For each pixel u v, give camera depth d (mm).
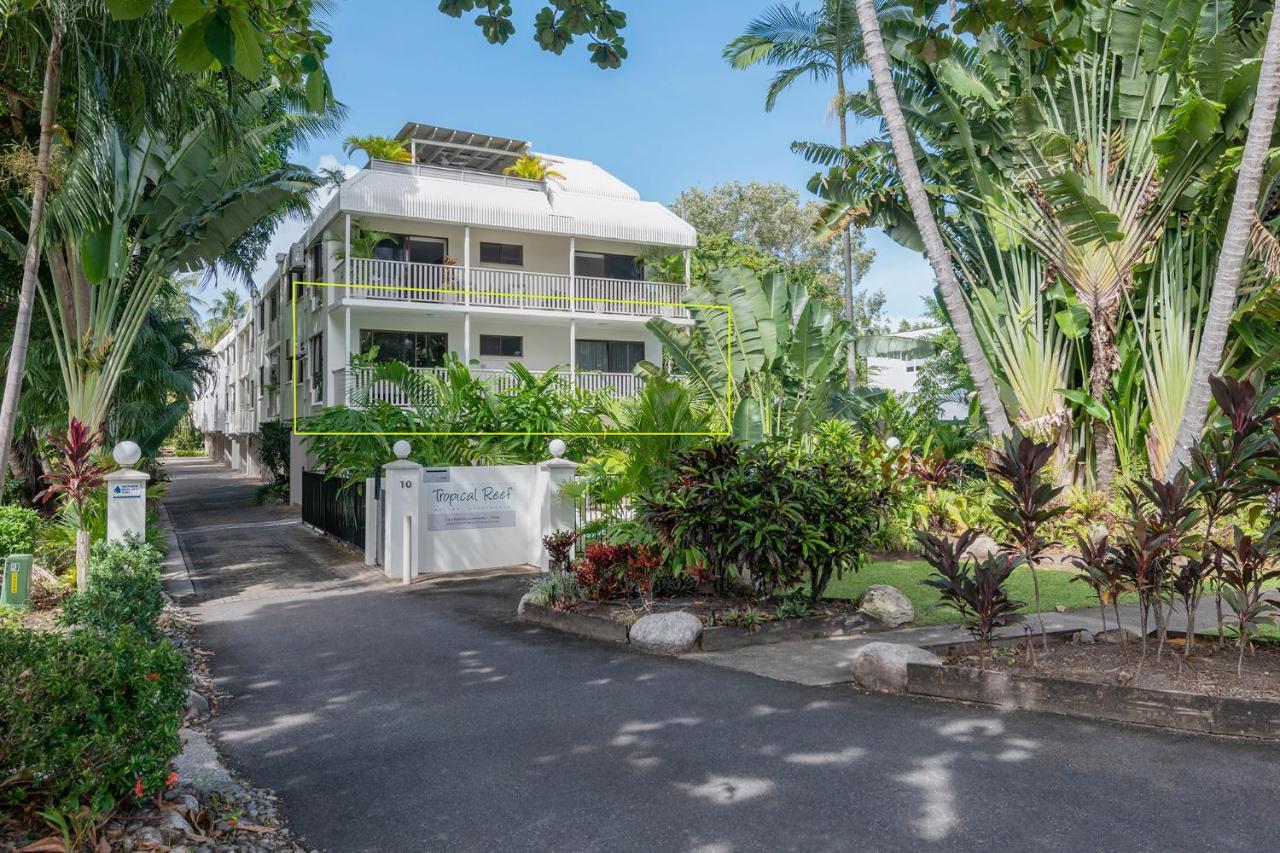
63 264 11969
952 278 11477
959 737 4832
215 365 59625
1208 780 4121
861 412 20109
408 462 11734
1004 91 14656
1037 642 6703
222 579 11633
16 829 3322
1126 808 3820
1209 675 5520
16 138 11938
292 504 24891
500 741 4918
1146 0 12727
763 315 17531
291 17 4672
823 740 4824
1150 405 13453
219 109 11289
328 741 4965
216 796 4020
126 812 3625
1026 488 6031
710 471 8203
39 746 3275
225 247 13469
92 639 3795
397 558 11555
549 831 3707
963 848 3475
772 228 42906
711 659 6883
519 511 12609
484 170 28797
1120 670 5660
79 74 9547
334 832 3729
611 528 10531
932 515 13562
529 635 7961
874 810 3855
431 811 3938
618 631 7668
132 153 11609
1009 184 14820
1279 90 10133
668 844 3562
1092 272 13430
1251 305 12367
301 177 13195
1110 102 13461
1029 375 14750
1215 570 6129
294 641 7785
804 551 7707
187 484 36031
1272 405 5656
